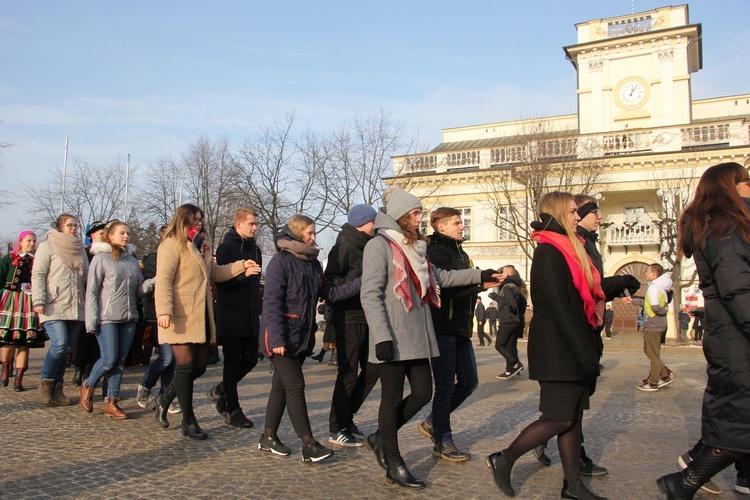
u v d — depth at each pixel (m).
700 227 3.56
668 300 9.52
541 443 3.96
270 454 5.00
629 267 29.53
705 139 27.17
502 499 3.99
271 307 4.82
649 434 6.15
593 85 31.61
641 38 30.45
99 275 6.28
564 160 27.33
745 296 3.24
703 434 3.56
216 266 5.79
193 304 5.39
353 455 5.05
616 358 16.77
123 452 4.96
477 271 4.87
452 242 5.38
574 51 32.00
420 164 32.69
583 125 31.70
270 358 4.95
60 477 4.26
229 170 30.48
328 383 9.70
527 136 28.75
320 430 5.98
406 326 4.31
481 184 30.89
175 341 5.31
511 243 30.12
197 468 4.55
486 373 12.00
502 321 10.93
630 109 30.83
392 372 4.31
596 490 4.25
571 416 3.90
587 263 3.99
